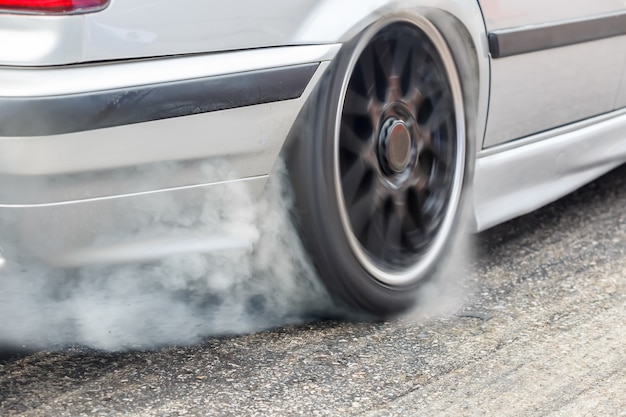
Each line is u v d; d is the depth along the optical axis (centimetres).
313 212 322
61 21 277
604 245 430
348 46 323
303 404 285
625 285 384
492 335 336
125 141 288
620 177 533
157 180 297
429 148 366
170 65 292
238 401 286
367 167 342
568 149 435
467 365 312
